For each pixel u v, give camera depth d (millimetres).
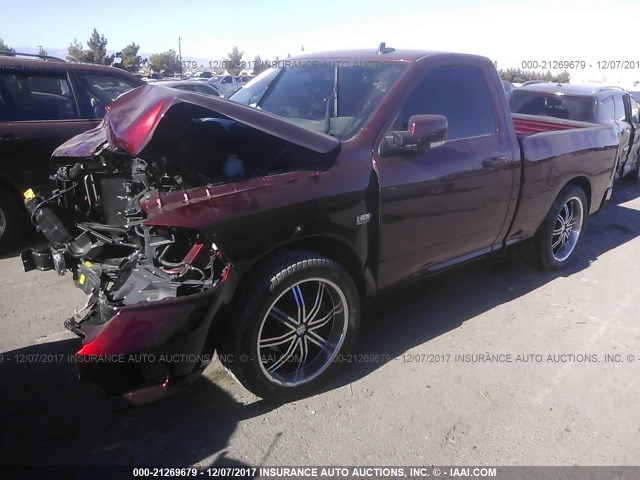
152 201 2564
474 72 3859
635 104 8953
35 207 3426
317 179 2867
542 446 2711
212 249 2578
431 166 3377
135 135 2662
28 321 3805
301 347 3010
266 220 2660
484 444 2713
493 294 4465
